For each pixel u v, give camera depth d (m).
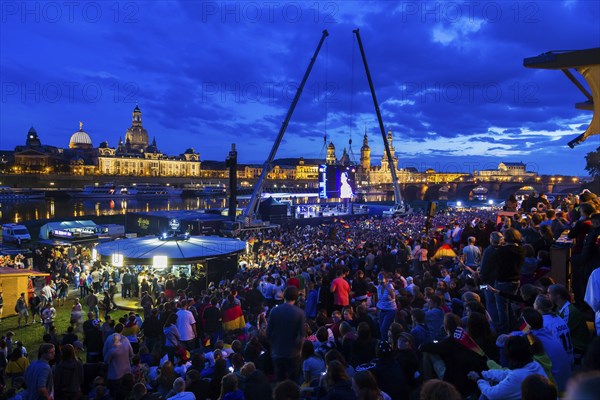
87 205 179.88
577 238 8.78
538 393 3.92
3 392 11.25
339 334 10.63
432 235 22.36
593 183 47.47
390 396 6.44
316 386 7.39
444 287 11.70
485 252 9.01
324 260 25.69
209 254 28.41
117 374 11.57
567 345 6.08
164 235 31.06
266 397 7.16
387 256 20.17
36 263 44.00
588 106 9.17
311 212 88.00
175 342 13.83
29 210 152.00
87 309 28.27
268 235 60.25
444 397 3.71
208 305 15.38
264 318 13.15
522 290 7.65
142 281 28.34
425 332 8.87
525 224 15.15
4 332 23.69
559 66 8.23
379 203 157.25
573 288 8.75
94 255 34.38
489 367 5.77
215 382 9.08
